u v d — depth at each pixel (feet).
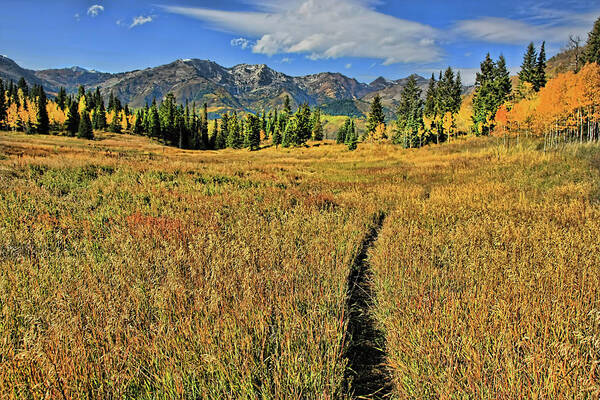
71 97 362.12
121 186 42.42
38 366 9.54
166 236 23.15
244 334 11.76
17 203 29.40
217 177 59.52
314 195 47.34
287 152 229.86
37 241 20.77
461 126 241.35
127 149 170.91
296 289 15.92
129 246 20.59
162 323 12.20
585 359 9.66
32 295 13.61
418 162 130.52
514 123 150.00
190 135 315.58
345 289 18.06
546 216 32.14
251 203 39.24
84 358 10.02
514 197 46.91
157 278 15.97
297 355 10.73
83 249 20.15
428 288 17.11
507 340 10.87
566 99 117.70
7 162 49.44
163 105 340.59
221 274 16.92
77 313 12.56
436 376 10.03
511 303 13.74
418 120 208.23
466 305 14.15
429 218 34.04
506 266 18.51
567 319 11.82
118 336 11.14
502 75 202.08
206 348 10.75
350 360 13.03
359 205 42.93
